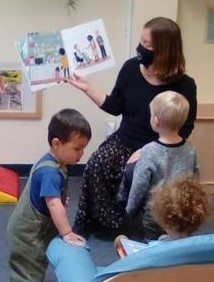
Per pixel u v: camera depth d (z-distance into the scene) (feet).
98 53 8.77
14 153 12.09
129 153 9.05
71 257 5.15
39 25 11.48
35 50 8.62
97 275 4.00
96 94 8.93
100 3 11.55
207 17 11.41
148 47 8.39
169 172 7.66
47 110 11.93
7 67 11.55
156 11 10.66
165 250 3.74
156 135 8.86
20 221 6.37
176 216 4.79
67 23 11.56
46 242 6.48
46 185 6.07
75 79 8.80
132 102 8.80
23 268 6.48
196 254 3.72
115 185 9.14
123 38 11.76
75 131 6.13
